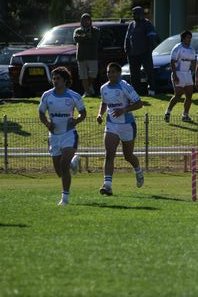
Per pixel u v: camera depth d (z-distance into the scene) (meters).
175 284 18.11
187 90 49.91
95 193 35.19
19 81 62.56
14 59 63.16
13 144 48.41
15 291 17.55
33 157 46.59
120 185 39.44
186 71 49.81
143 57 56.75
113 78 34.81
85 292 17.44
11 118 52.19
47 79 61.50
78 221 26.23
